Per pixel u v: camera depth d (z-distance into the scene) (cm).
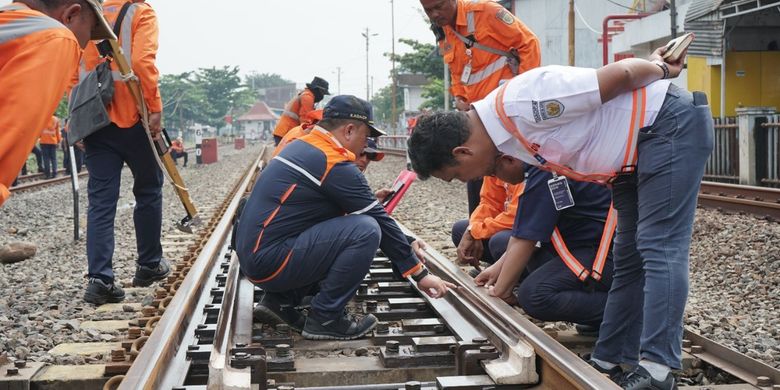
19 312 522
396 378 343
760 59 1939
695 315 504
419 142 310
